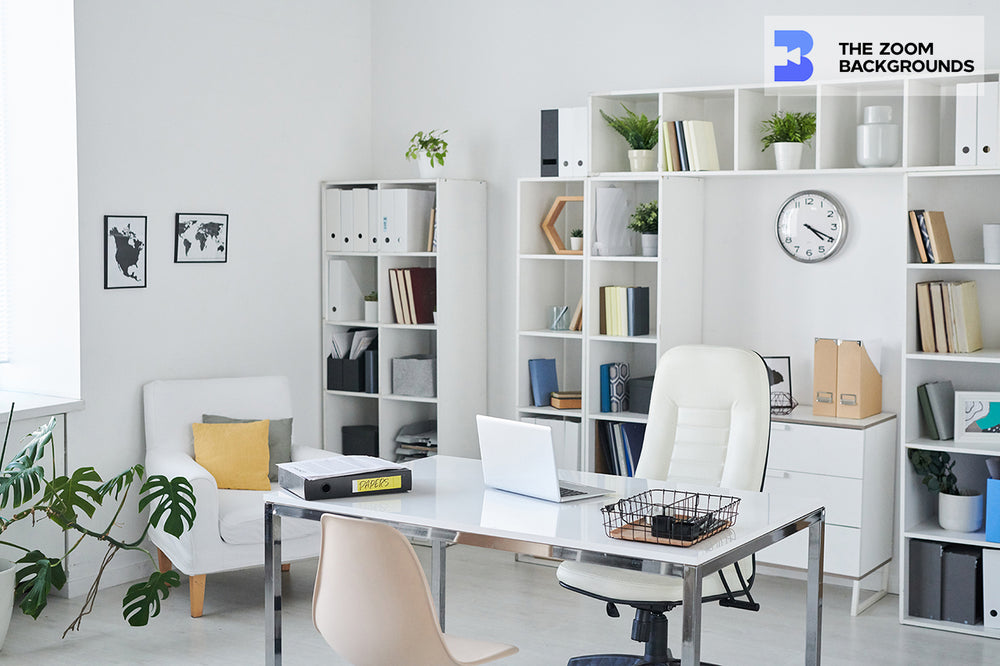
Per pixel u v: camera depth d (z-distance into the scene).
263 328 5.75
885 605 4.80
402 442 5.92
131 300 5.10
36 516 4.74
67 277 4.89
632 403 5.31
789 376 5.15
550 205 5.68
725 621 4.55
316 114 5.99
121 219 5.02
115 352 5.04
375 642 2.82
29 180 4.98
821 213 5.04
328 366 6.06
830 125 4.77
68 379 4.93
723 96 5.21
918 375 4.62
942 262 4.50
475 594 4.89
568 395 5.45
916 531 4.56
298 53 5.86
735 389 3.66
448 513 3.13
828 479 4.69
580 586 3.41
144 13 5.08
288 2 5.79
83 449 4.92
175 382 5.18
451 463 3.88
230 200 5.54
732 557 2.84
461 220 5.78
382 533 2.71
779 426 4.80
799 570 4.84
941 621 4.50
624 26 5.49
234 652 4.20
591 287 5.29
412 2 6.15
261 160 5.69
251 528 4.58
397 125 6.25
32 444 4.19
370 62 6.31
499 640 4.31
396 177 6.27
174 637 4.36
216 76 5.43
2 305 5.11
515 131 5.86
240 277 5.62
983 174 4.34
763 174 4.86
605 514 3.11
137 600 4.81
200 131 5.37
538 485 3.28
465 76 6.00
